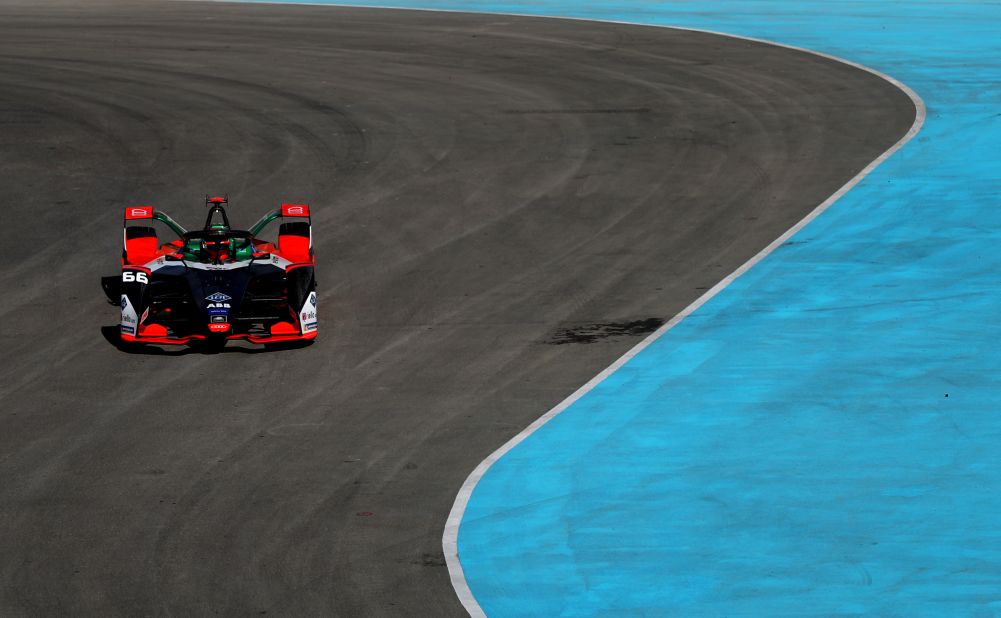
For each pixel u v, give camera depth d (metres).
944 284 61.78
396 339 56.53
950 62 114.06
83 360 54.50
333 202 78.38
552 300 61.19
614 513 40.19
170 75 117.69
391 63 122.00
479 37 136.12
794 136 90.75
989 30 131.38
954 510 39.62
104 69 120.94
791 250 67.56
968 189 77.12
